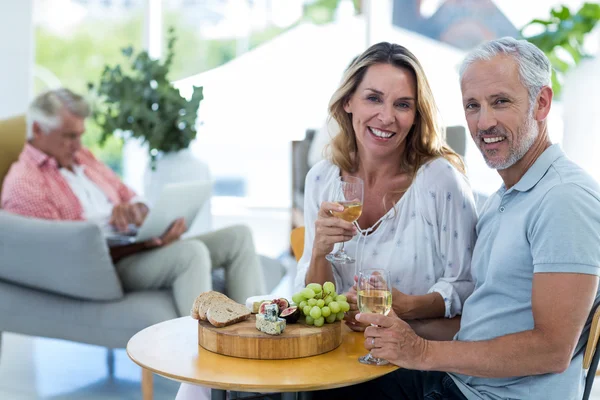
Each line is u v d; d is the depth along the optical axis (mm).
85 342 2875
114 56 6141
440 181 2059
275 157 6410
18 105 4832
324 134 4633
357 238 2119
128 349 1654
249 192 6480
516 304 1668
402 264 2082
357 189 1872
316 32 5680
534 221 1612
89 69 6148
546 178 1653
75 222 2791
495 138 1699
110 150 6047
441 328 1956
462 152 3088
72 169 3557
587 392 1617
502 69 1669
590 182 1595
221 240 3287
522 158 1718
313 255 1976
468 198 2074
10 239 2801
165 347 1672
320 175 2219
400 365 1569
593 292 1532
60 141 3369
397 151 2107
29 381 3178
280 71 5656
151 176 3854
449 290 1986
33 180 3244
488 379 1699
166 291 3043
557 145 1706
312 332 1631
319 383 1446
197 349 1659
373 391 1904
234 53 6047
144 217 3455
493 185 5383
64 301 2883
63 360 3477
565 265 1527
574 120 4543
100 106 3916
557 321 1529
